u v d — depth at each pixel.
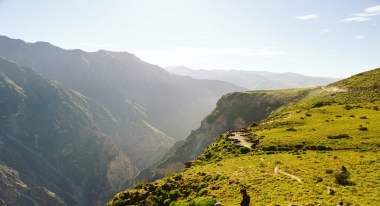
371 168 34.28
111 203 38.94
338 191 27.86
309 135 59.06
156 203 36.28
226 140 70.25
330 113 78.81
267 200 28.02
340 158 41.22
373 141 48.56
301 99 136.38
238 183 35.47
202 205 30.25
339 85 121.56
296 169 37.72
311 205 24.81
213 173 42.41
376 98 87.62
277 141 58.41
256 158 49.47
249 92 192.25
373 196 25.75
